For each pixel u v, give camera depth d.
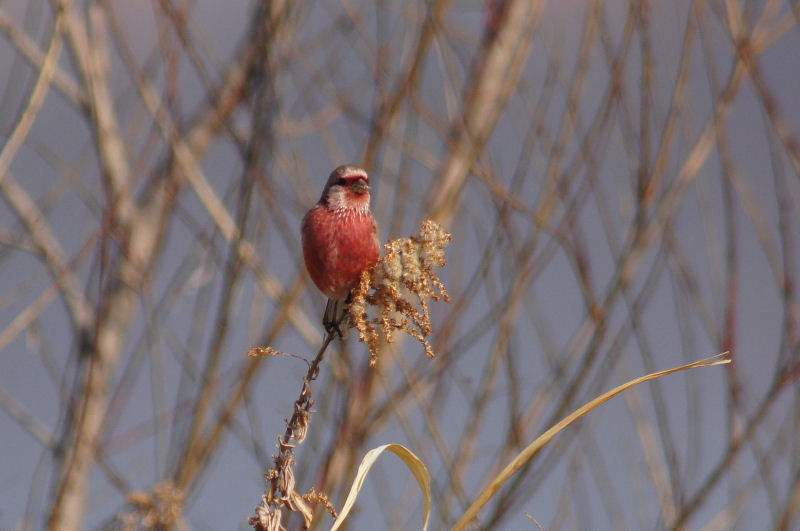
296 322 8.68
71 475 8.36
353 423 8.28
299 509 5.80
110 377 9.16
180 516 7.60
